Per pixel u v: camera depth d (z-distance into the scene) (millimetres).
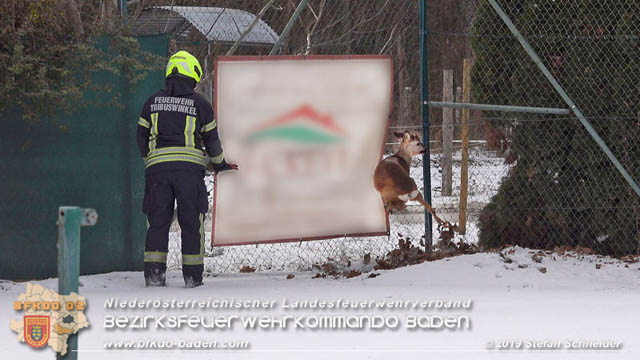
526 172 19000
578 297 13828
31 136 16797
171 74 15883
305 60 18438
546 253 18156
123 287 15477
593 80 18609
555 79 18859
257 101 18266
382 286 15336
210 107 16000
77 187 17062
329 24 28359
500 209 19297
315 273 18156
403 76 37219
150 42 17422
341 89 18625
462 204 19766
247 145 18281
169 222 15805
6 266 16891
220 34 26469
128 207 17453
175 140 15656
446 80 29469
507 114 19156
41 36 15906
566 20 18812
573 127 18750
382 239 21656
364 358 9375
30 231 16859
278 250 21578
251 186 18344
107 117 17188
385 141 18875
